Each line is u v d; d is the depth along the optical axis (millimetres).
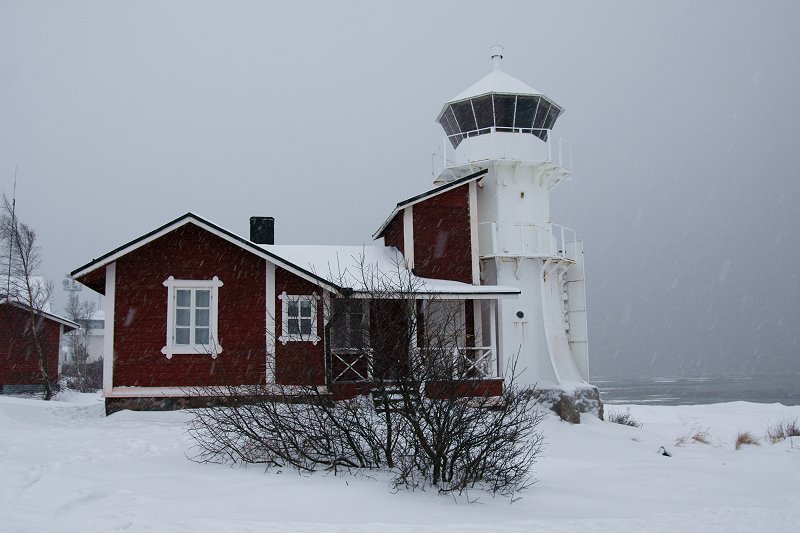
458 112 26719
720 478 12047
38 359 31703
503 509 8875
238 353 18734
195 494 8641
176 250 18969
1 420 15492
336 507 8312
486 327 23828
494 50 27859
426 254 22516
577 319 26859
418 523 7676
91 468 10242
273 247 22922
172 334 18641
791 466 13875
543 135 27109
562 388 23188
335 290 17141
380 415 10734
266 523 7316
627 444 17969
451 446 10344
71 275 18234
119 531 6855
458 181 22875
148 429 14781
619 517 8469
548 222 26250
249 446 11062
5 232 32625
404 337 10352
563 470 13031
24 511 7492
